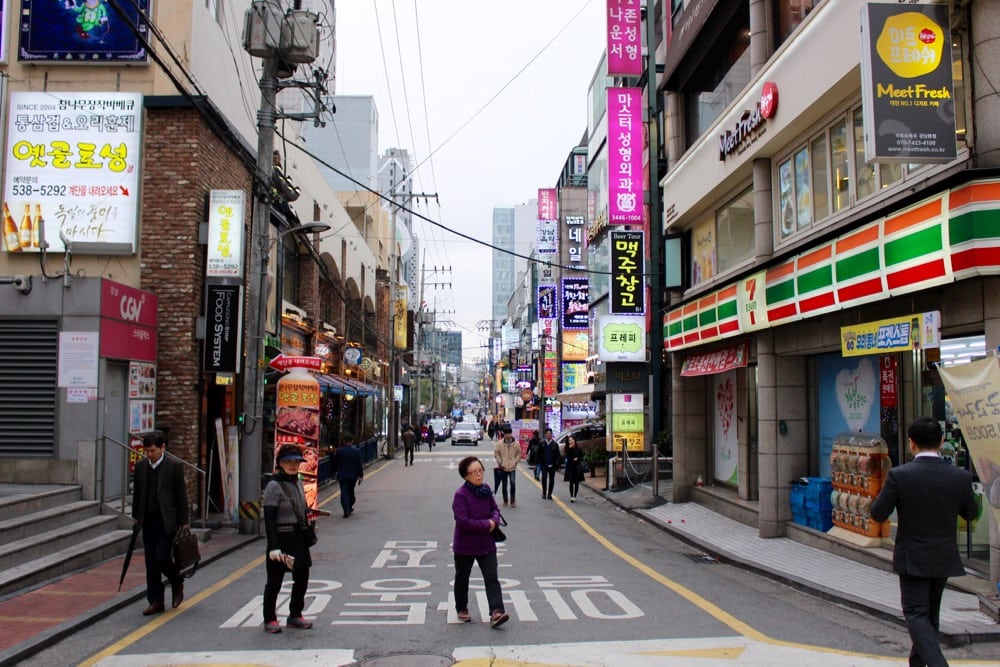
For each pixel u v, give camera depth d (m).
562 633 7.10
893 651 6.53
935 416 9.51
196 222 15.11
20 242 14.95
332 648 6.61
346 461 16.59
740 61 15.31
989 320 7.91
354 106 49.56
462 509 7.46
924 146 8.01
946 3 8.28
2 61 15.46
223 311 14.86
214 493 15.77
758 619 7.71
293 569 7.17
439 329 112.00
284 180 19.66
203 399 15.22
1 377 12.36
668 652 6.45
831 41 10.57
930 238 8.23
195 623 7.51
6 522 9.63
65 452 12.21
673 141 18.88
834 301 10.37
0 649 6.33
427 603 8.39
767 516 12.84
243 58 19.41
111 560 10.58
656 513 16.81
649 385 22.33
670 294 19.55
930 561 5.19
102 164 15.11
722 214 16.39
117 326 13.07
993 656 6.31
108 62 15.48
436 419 74.56
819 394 12.84
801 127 12.12
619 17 21.92
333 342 29.33
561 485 25.12
